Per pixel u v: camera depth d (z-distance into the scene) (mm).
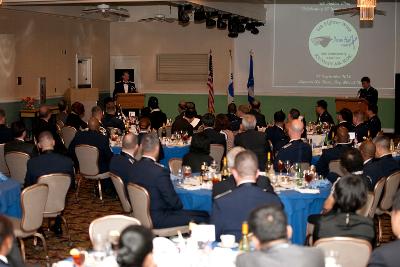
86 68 18094
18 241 6547
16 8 14422
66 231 7086
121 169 6762
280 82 18062
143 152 5918
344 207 4215
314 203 6129
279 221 3139
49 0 12188
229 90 17656
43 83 15836
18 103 14852
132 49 19219
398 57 16969
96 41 18453
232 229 4562
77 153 9047
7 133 9289
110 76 19359
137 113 16469
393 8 16891
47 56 16016
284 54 17953
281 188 6250
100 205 9062
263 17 17719
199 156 6941
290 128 7570
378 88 17203
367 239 4184
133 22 19109
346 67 17438
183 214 5895
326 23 17500
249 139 8344
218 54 18516
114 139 10289
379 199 6465
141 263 3020
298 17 17734
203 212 6016
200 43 18641
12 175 8195
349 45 17344
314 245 4082
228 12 14539
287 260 3082
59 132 11680
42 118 10328
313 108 17812
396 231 3553
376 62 17172
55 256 6586
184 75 18859
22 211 5727
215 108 18734
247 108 11352
